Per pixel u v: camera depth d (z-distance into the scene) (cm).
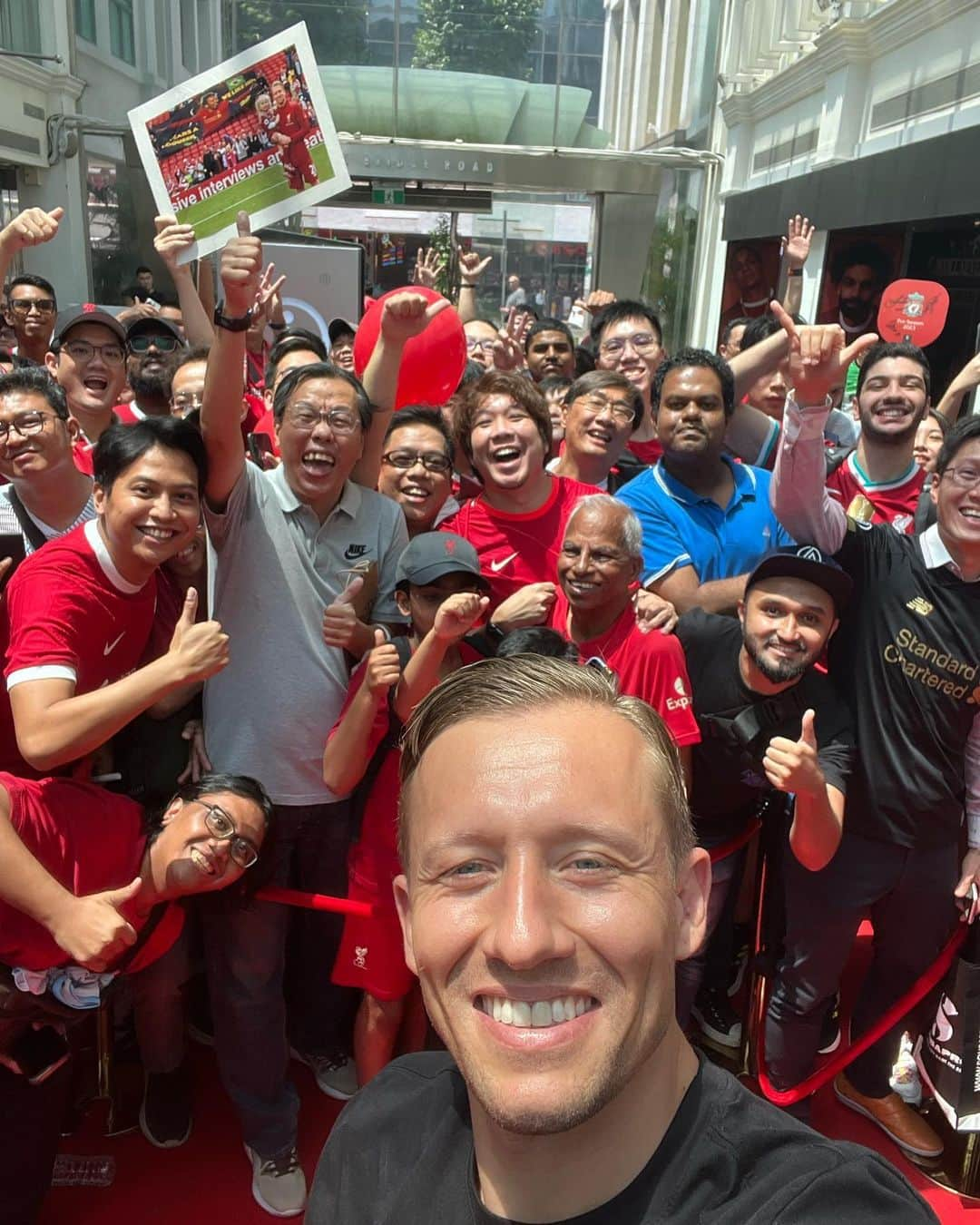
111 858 121
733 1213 52
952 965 147
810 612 135
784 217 598
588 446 207
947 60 439
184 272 244
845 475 220
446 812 52
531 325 371
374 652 130
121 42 742
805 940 153
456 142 709
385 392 171
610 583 139
